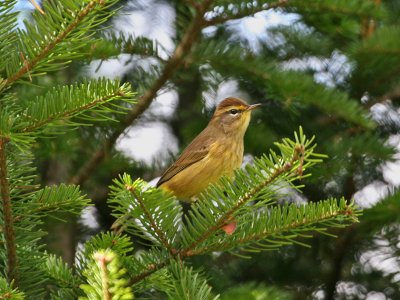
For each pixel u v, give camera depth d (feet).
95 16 19.29
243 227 23.12
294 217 22.47
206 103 45.06
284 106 41.86
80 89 19.25
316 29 42.37
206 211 22.63
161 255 23.35
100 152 39.27
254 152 41.81
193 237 22.94
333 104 35.70
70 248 41.06
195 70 41.34
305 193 42.16
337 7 34.65
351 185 41.14
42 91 36.60
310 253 41.01
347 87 43.47
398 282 40.65
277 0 34.88
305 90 35.83
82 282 22.71
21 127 19.10
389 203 34.22
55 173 44.42
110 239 22.58
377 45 37.27
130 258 22.68
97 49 35.37
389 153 39.24
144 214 22.41
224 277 37.78
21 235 22.12
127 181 21.58
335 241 40.47
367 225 37.06
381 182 43.19
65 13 18.99
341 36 42.09
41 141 38.60
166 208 22.45
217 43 36.81
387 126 44.68
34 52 19.33
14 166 22.04
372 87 42.80
